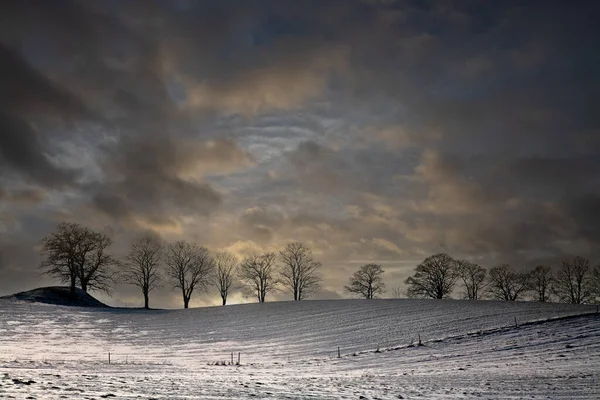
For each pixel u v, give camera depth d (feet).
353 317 234.58
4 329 231.91
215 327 246.06
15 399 39.91
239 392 56.34
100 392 49.49
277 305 301.63
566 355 124.67
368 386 73.10
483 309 218.79
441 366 118.93
